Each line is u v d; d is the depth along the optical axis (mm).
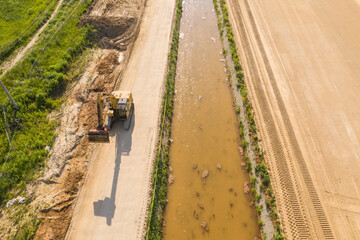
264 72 27203
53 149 21047
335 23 33031
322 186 18922
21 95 23906
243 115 23859
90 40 31281
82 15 33688
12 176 19250
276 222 17219
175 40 31750
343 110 23656
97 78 27016
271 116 23328
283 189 18797
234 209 18438
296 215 17562
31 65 27250
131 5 36438
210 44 32062
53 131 22312
